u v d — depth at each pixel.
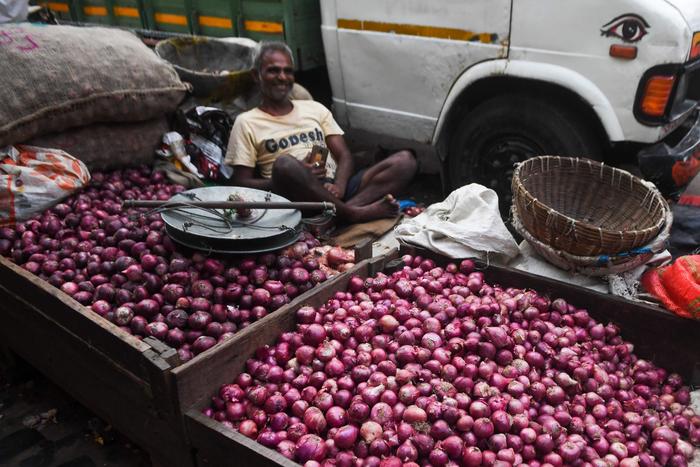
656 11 3.38
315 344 2.50
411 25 4.39
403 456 2.02
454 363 2.41
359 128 5.18
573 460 2.11
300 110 4.36
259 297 2.70
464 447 2.08
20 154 3.58
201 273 2.83
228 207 2.87
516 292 2.91
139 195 3.97
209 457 2.14
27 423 3.10
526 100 4.01
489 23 4.00
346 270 3.05
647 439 2.30
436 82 4.44
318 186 3.89
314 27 5.31
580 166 3.45
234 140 4.17
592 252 2.87
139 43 4.32
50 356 2.83
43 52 3.68
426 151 5.36
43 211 3.49
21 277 2.76
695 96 3.88
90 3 6.73
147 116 4.21
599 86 3.70
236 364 2.36
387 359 2.48
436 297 2.84
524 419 2.18
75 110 3.74
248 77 4.82
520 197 3.09
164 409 2.18
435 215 3.58
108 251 2.96
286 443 2.08
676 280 2.63
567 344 2.60
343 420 2.18
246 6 5.30
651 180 3.73
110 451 2.92
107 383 2.46
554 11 3.71
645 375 2.59
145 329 2.52
